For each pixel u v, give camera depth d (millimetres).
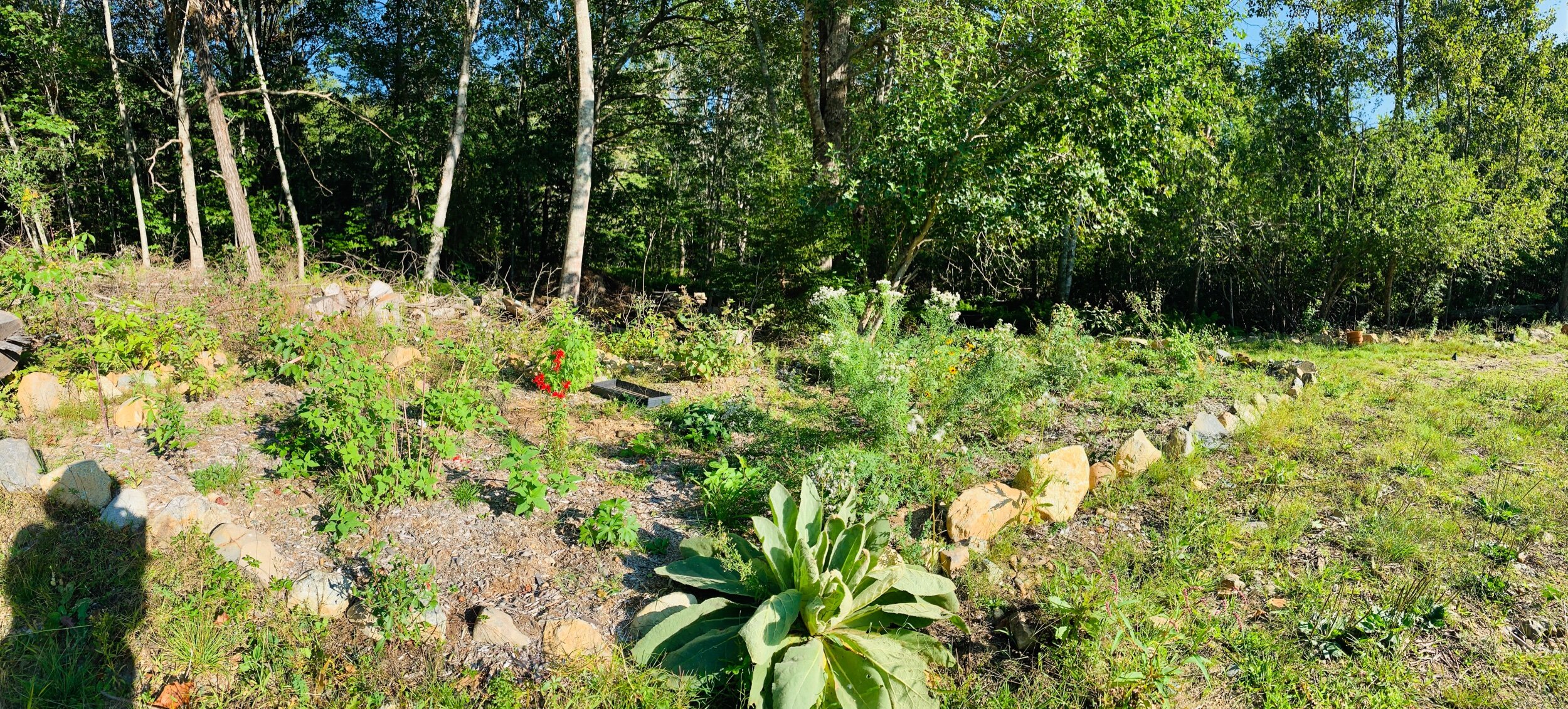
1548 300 19641
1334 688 3562
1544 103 17719
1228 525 4973
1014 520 5039
